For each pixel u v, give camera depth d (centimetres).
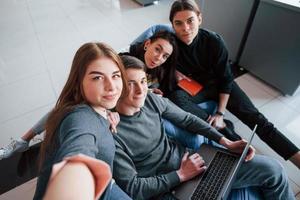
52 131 74
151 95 124
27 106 214
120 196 88
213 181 105
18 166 159
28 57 275
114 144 90
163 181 102
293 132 185
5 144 181
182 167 110
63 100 80
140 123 111
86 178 41
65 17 360
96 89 72
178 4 142
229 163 113
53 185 39
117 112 109
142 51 146
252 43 221
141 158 110
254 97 218
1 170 157
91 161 44
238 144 120
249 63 235
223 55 159
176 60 157
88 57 73
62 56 275
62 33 319
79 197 38
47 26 337
